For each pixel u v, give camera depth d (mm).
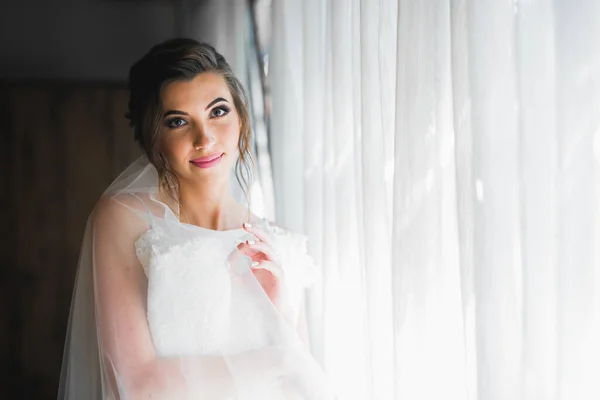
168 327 1282
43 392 2678
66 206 2727
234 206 1569
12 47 3039
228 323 1341
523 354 785
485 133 854
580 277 722
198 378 1263
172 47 1434
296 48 1839
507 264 845
